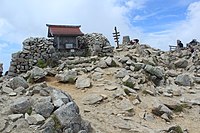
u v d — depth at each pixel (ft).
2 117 38.70
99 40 107.45
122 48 114.73
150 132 43.42
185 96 66.90
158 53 109.60
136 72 72.90
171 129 45.96
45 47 93.09
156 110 52.90
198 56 103.86
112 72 70.74
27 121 37.32
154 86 69.82
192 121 53.06
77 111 40.16
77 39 115.85
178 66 101.24
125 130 43.42
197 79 80.94
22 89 48.83
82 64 80.23
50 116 38.34
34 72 64.59
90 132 40.32
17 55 87.51
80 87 61.21
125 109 51.67
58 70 77.15
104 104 53.06
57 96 43.01
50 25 118.11
